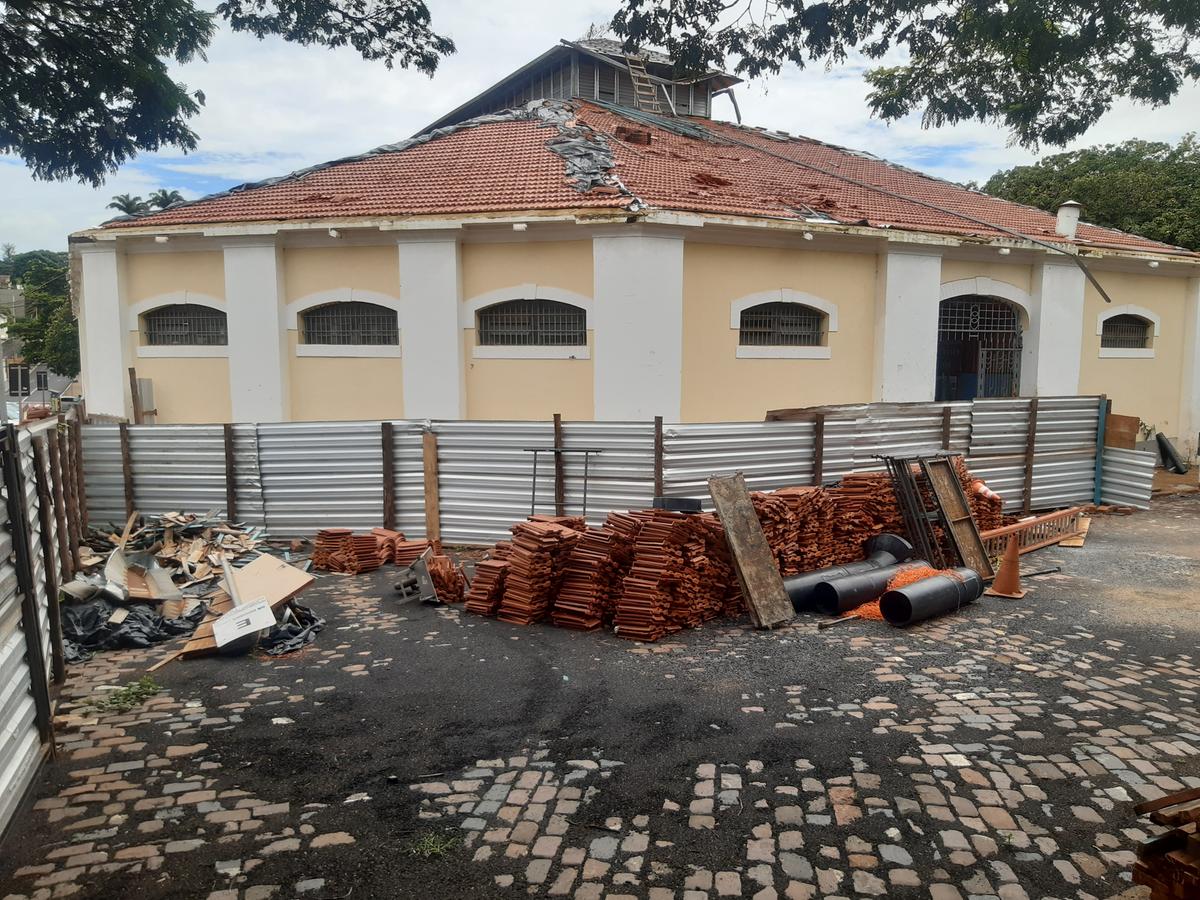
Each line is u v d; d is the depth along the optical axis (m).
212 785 5.04
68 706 6.27
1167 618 8.45
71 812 4.71
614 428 10.95
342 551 10.65
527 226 13.44
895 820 4.55
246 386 14.64
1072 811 4.62
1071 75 8.58
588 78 23.83
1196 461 19.55
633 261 13.17
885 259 15.36
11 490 5.08
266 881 4.07
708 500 11.12
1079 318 17.52
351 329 14.80
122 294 15.19
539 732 5.77
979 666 7.01
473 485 11.55
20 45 8.29
